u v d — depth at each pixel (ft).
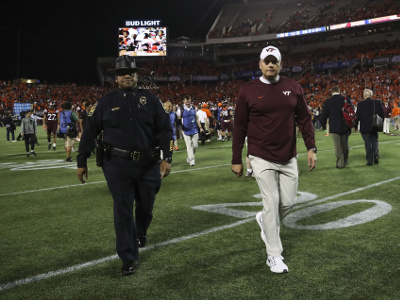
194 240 13.00
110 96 10.66
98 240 13.26
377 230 13.52
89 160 36.94
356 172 25.86
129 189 10.62
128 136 10.50
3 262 11.40
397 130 69.97
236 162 11.04
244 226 14.48
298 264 10.73
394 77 122.93
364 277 9.79
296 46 169.17
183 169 29.68
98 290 9.45
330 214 15.81
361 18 144.46
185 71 170.40
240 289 9.30
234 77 167.02
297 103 10.78
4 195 21.22
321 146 44.24
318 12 164.86
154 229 14.34
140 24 162.09
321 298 8.76
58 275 10.39
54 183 24.85
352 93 123.03
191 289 9.37
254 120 10.70
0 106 123.85
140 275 10.28
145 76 164.96
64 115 36.58
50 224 15.34
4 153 45.98
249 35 169.07
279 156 10.53
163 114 11.02
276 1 184.44
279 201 10.96
